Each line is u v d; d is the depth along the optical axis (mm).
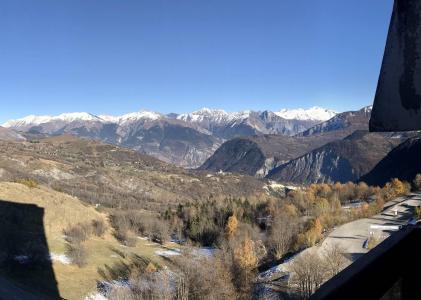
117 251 66812
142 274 48688
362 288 2074
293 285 46969
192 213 90125
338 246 54219
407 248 2314
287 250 65250
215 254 50281
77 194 135125
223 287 42281
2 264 51531
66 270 54219
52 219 69438
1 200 67938
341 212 84688
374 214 79938
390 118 2588
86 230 70750
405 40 2527
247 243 52562
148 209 124875
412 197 96125
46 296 45281
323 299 1960
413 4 2494
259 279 50156
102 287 50875
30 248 56812
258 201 100625
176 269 48281
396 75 2568
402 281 2217
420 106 2408
